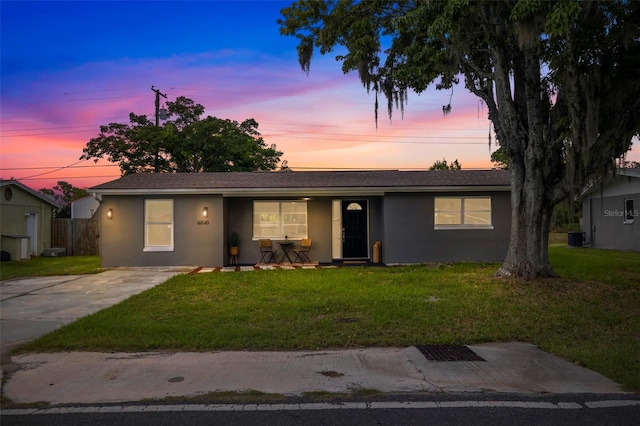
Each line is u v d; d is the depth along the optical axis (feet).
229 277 43.01
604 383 17.10
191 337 23.31
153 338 23.16
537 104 36.52
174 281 40.98
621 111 33.24
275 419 14.05
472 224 55.06
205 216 53.47
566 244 91.56
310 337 23.26
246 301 32.35
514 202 39.24
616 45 31.91
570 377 17.75
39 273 50.29
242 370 18.65
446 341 22.66
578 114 31.78
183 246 53.36
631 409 14.66
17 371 18.79
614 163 35.19
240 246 56.44
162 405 15.17
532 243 38.73
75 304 33.19
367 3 43.60
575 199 41.29
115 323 26.37
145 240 53.31
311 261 56.85
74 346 22.18
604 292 34.55
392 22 38.47
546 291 34.42
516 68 38.88
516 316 27.71
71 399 15.76
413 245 54.34
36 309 31.63
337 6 45.47
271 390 16.44
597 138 33.60
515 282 37.29
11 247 66.85
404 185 53.52
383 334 23.85
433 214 54.60
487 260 54.70
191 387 16.78
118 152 102.83
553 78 34.30
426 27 33.04
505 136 39.01
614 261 54.29
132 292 37.65
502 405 15.03
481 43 38.65
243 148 106.42
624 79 31.86
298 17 46.26
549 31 25.40
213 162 105.40
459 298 32.32
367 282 39.63
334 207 58.08
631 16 30.30
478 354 20.80
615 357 19.80
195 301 32.73
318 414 14.39
